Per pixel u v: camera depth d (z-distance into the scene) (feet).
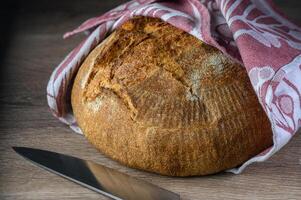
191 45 2.21
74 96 2.37
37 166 2.25
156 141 2.12
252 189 2.15
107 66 2.26
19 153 2.28
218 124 2.12
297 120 2.09
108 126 2.19
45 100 2.66
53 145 2.40
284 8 3.20
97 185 2.10
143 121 2.13
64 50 3.02
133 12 2.33
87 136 2.28
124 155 2.18
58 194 2.14
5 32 3.18
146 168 2.18
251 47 2.14
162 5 2.36
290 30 2.32
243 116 2.15
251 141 2.17
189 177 2.19
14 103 2.64
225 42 2.23
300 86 2.12
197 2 2.27
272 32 2.25
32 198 2.13
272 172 2.21
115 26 2.39
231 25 2.21
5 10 3.36
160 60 2.20
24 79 2.81
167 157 2.13
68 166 2.21
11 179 2.21
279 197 2.12
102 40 2.42
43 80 2.80
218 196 2.12
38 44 3.07
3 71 2.87
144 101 2.15
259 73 2.10
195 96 2.14
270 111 2.05
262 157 2.09
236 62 2.20
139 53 2.23
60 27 3.22
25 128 2.49
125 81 2.19
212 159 2.14
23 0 3.44
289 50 2.19
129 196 2.05
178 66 2.18
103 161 2.29
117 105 2.18
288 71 2.12
